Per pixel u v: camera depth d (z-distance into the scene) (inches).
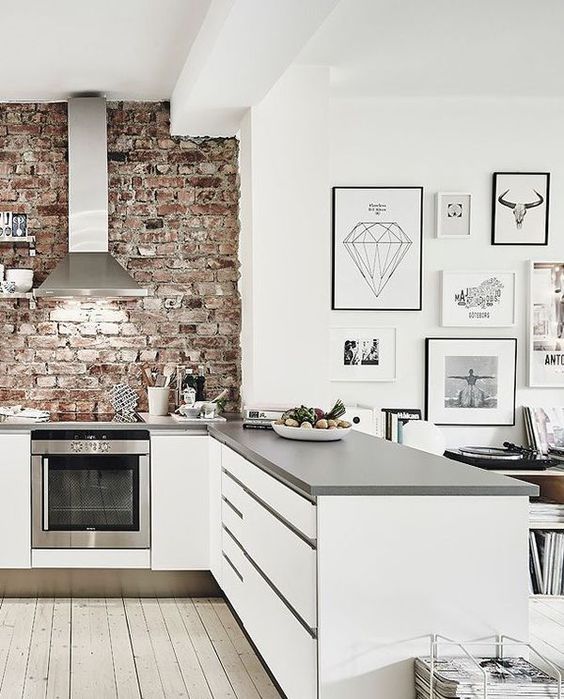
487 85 214.4
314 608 110.4
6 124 226.2
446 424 227.3
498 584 111.9
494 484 112.5
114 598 203.9
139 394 230.1
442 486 111.1
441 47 185.6
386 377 226.1
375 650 110.3
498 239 227.5
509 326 228.2
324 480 114.2
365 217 225.3
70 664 158.2
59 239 227.3
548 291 228.7
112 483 203.3
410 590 110.8
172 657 162.1
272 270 200.5
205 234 230.5
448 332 227.6
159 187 229.6
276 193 200.4
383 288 225.5
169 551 203.6
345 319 225.8
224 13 144.5
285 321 201.0
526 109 227.9
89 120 221.6
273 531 133.2
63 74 204.7
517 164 227.9
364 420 217.5
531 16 167.6
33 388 227.6
